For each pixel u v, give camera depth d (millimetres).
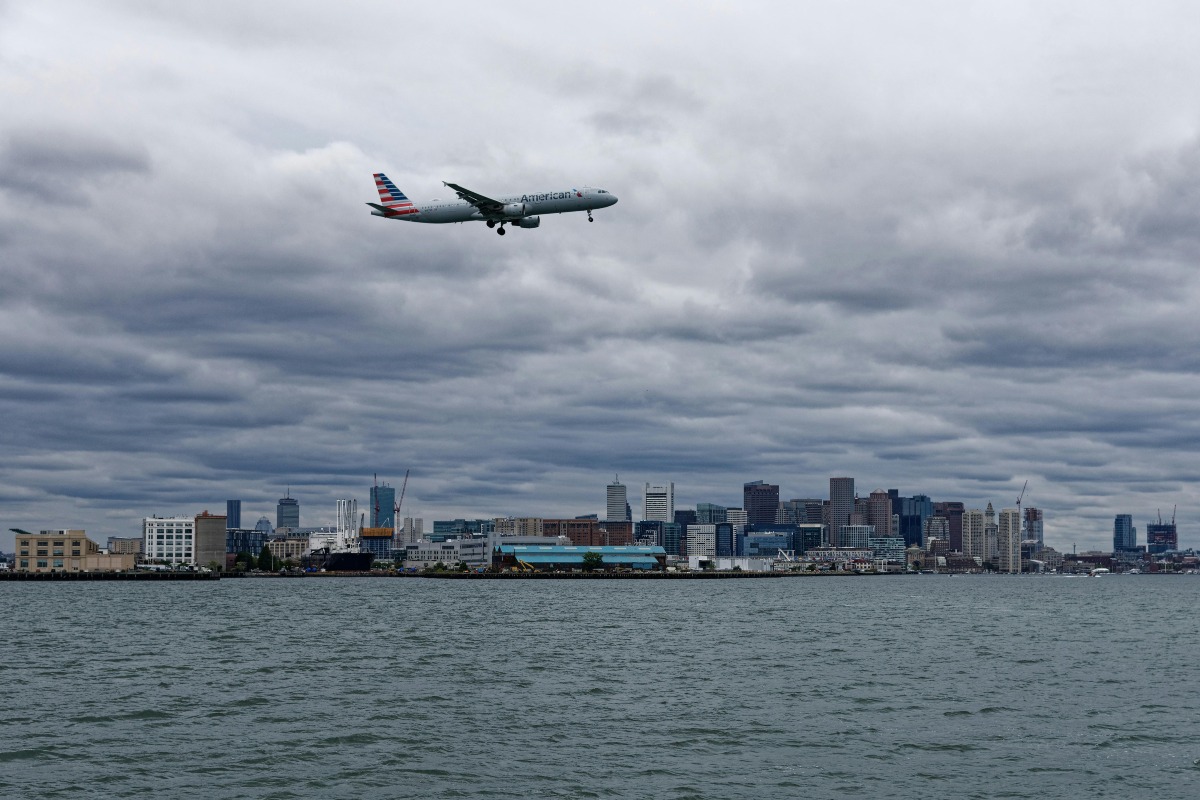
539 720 70188
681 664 102938
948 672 97000
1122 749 61406
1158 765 57406
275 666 100125
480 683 88125
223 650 116000
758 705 76625
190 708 74750
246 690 83688
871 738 64438
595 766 56969
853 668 99938
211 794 51469
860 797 50906
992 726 68500
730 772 55719
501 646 121625
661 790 52125
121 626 155375
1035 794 51438
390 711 73625
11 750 60531
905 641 131750
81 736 64688
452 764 57406
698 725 68500
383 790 52188
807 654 113562
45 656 109500
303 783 53469
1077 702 78500
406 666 100312
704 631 148000
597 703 77438
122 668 98562
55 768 56500
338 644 123688
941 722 69812
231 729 66938
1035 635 144000
